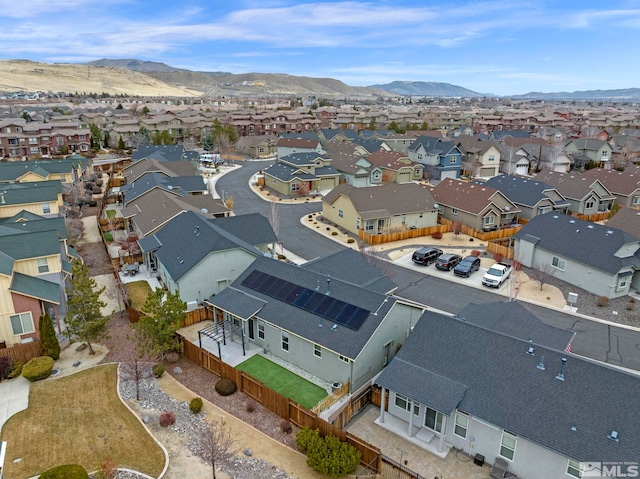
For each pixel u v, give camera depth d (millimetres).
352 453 18984
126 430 21000
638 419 17219
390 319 25688
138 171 68062
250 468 19188
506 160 93625
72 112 166625
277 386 25250
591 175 70562
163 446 20109
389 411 23234
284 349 27688
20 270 30516
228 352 28672
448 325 23078
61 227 38250
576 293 38219
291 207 65938
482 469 19719
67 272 33656
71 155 103938
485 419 19250
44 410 22172
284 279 30031
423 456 20438
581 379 19016
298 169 75625
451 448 20906
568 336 24719
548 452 18000
